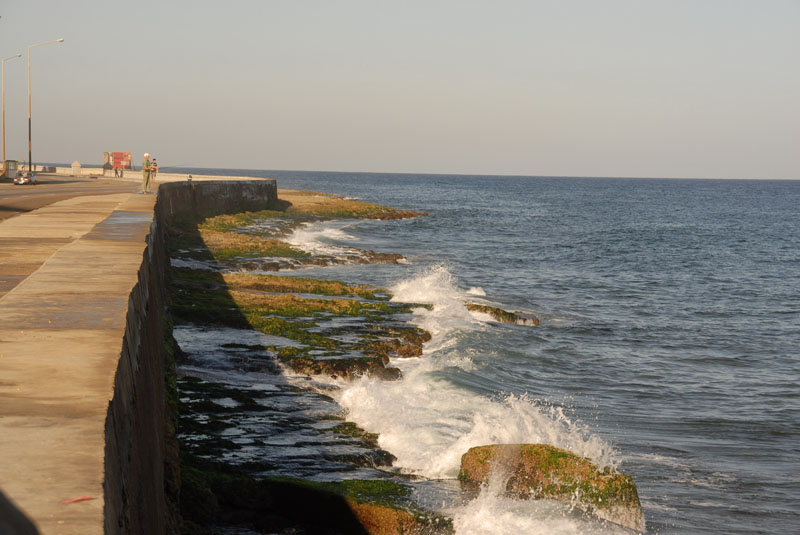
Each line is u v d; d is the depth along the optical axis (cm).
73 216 1778
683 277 4034
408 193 15050
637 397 1748
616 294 3375
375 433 1277
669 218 9075
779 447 1415
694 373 2008
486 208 10256
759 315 2953
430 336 2075
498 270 3984
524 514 1005
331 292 2542
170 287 2255
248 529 920
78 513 247
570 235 6353
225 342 1717
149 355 816
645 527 1038
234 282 2480
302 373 1552
